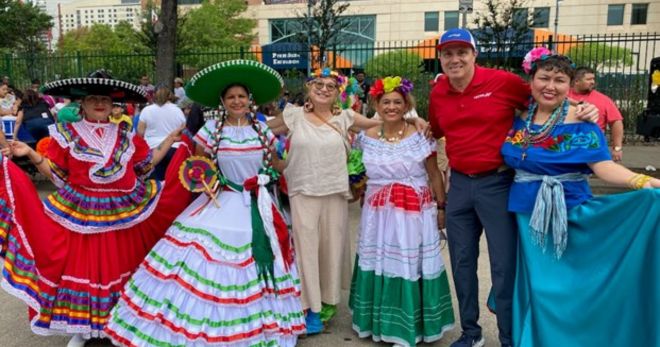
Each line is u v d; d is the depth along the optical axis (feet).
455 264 12.19
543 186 10.65
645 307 9.58
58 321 12.10
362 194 13.87
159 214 13.00
